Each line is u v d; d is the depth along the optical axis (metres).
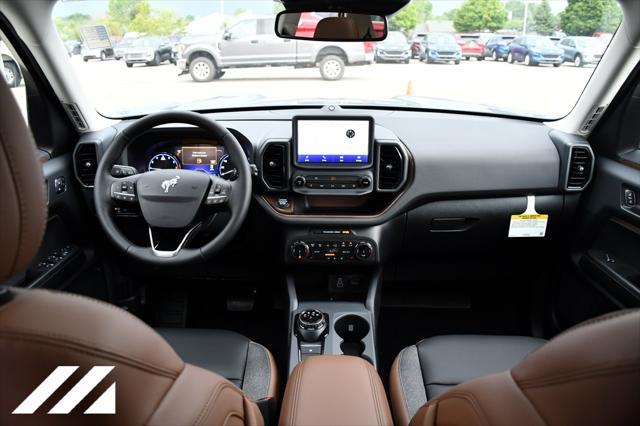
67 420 0.55
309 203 2.18
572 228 2.26
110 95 2.47
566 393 0.56
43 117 2.04
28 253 0.56
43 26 1.89
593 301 2.10
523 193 2.18
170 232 1.85
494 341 1.65
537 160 2.15
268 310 2.68
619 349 0.52
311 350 1.86
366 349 1.92
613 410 0.51
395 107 2.45
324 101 2.52
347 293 2.17
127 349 0.60
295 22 1.82
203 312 2.68
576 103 2.18
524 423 0.61
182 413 0.64
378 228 2.14
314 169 2.11
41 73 1.97
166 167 2.21
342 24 1.81
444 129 2.23
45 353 0.54
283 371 1.89
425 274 2.44
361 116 2.06
